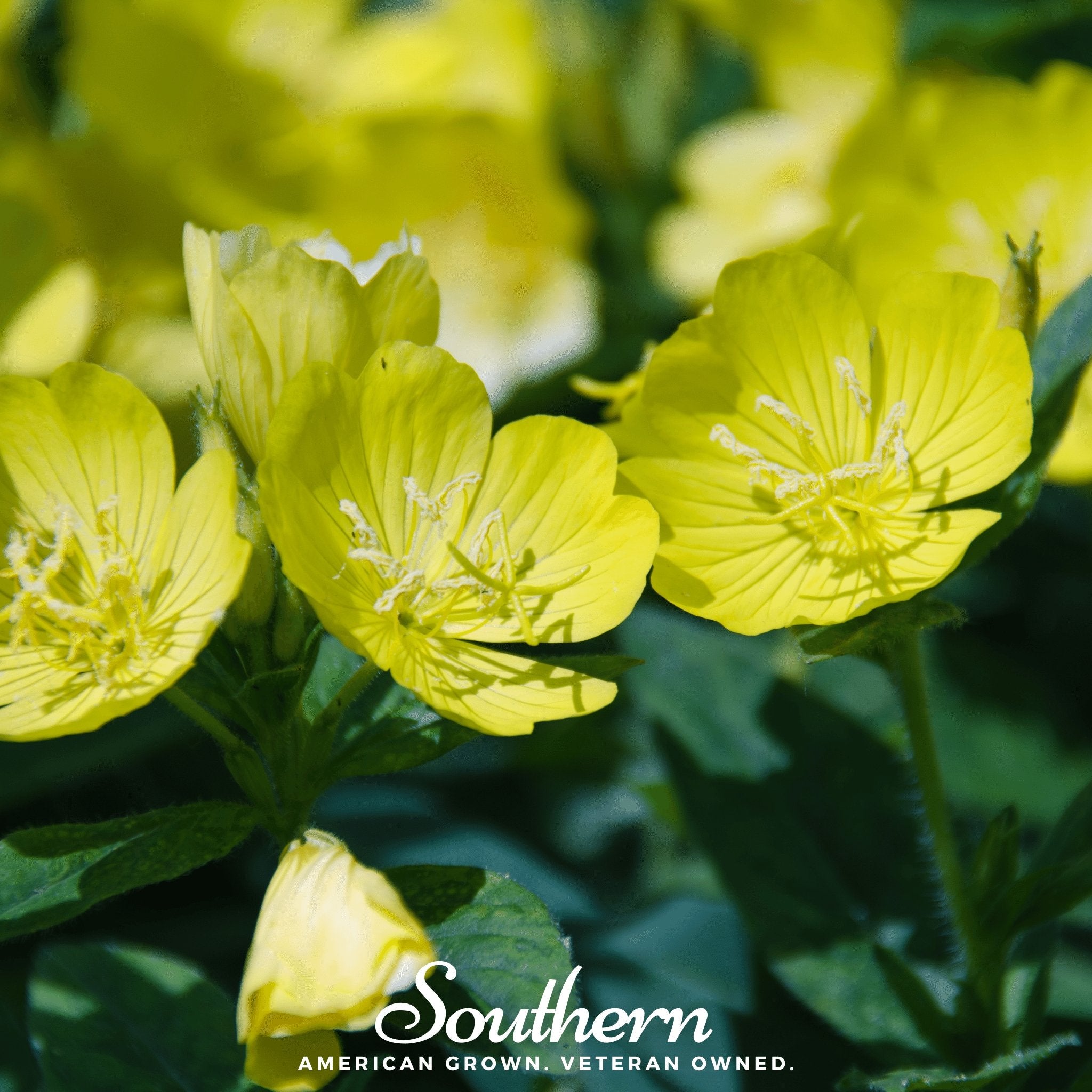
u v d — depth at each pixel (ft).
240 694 1.98
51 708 1.97
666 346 2.03
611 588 2.00
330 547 1.98
